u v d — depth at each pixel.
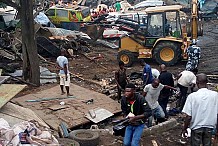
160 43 16.55
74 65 16.80
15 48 17.08
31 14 12.72
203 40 22.94
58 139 7.50
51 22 23.62
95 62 17.53
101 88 12.89
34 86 12.84
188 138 8.25
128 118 6.78
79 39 20.38
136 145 6.84
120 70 11.38
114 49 21.12
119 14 24.64
